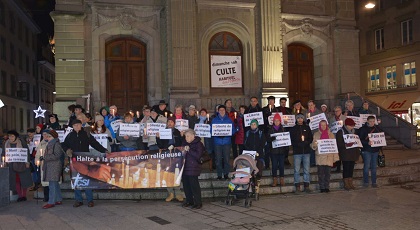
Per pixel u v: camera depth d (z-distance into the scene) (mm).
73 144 9656
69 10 16672
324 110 13336
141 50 17828
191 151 9258
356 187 11492
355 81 20047
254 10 18453
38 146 10562
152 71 17453
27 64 42531
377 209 8781
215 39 18281
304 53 20266
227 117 11000
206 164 13344
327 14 19859
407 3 29641
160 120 10992
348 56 19969
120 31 17188
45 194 10266
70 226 7734
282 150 10852
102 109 12422
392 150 16656
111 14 17000
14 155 10492
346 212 8539
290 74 19922
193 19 17297
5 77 35156
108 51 17453
